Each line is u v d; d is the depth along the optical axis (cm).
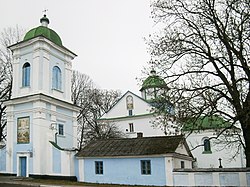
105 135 5188
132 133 5256
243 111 1842
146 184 2755
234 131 2111
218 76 2086
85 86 5806
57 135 3291
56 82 3481
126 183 2841
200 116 1995
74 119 3644
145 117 5297
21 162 3122
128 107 5525
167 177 2667
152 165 2766
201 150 4769
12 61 3669
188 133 2200
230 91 2003
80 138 5272
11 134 3231
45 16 3672
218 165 4631
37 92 3170
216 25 2066
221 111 2000
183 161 3031
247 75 1958
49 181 2780
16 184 2483
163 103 2066
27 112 3181
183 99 1991
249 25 1972
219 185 2420
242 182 2325
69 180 2969
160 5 2203
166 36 2181
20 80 3347
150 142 2988
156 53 2169
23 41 3341
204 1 2111
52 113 3253
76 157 3100
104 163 2981
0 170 3225
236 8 1980
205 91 1984
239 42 1984
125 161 2895
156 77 2123
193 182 2541
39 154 3005
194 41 2145
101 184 2798
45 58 3300
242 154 4556
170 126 2072
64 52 3628
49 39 3362
